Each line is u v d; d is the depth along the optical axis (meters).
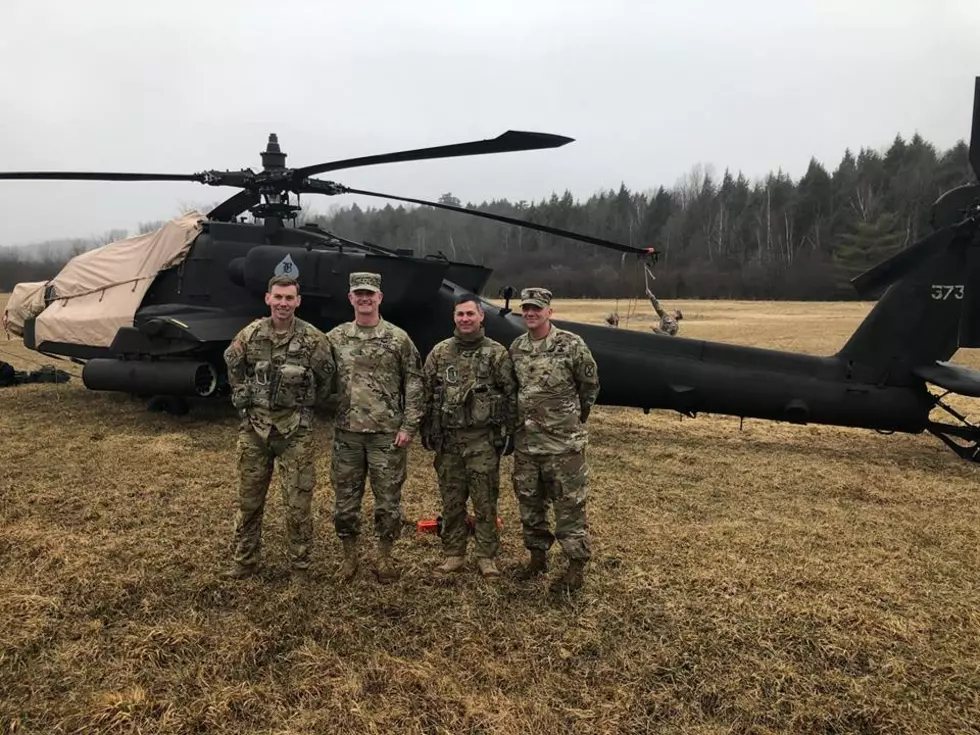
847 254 51.16
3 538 4.12
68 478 5.36
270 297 3.45
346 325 3.70
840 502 5.21
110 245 9.05
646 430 7.76
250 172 6.98
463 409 3.63
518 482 3.64
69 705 2.63
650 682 2.85
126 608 3.37
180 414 7.67
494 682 2.83
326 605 3.44
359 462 3.65
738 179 74.88
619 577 3.79
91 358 8.62
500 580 3.74
